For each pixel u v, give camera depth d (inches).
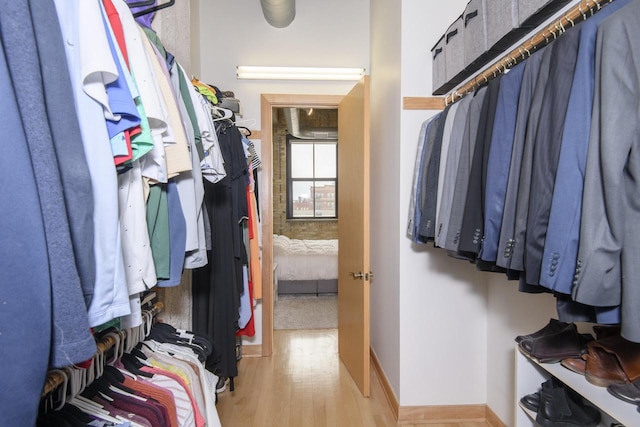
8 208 16.1
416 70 73.0
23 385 16.2
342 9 106.7
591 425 40.6
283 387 88.0
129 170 28.0
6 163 16.1
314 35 106.1
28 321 16.5
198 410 43.7
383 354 89.1
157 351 49.3
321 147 254.7
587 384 38.2
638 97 24.9
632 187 25.0
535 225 32.6
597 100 27.5
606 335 41.1
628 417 31.7
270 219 106.8
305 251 186.7
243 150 77.5
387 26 85.0
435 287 73.9
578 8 36.4
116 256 23.3
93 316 21.7
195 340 55.2
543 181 32.0
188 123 38.6
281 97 105.5
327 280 172.1
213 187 69.5
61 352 17.8
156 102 28.8
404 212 73.6
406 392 74.0
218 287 70.2
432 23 73.2
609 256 26.1
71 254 18.5
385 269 87.0
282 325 133.5
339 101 106.9
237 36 104.7
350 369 94.1
